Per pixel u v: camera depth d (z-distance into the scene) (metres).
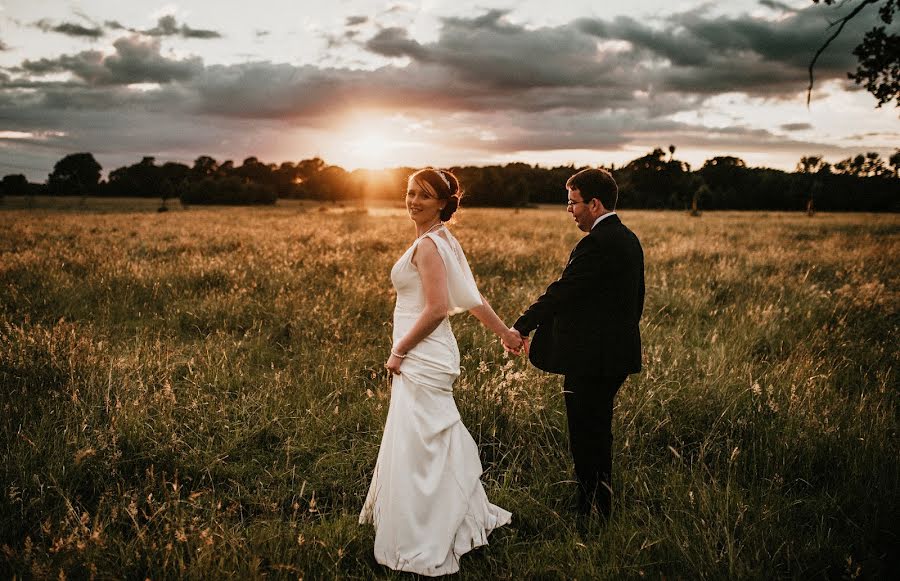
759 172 91.69
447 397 2.36
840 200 78.31
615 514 2.52
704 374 3.98
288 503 2.75
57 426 3.09
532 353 2.60
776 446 2.95
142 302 6.22
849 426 3.12
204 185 78.44
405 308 2.36
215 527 2.31
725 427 3.29
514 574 2.20
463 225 20.48
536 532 2.52
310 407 3.58
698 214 43.69
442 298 2.20
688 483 2.76
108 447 2.84
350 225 19.23
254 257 8.84
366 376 4.25
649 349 4.42
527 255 9.86
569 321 2.39
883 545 2.32
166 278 7.04
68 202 68.25
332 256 8.77
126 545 2.21
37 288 6.48
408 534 2.22
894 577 2.16
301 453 3.14
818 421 3.11
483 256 9.57
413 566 2.18
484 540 2.33
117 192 97.75
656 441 3.25
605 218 2.42
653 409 3.43
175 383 3.93
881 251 11.15
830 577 2.19
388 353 4.58
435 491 2.25
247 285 6.89
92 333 4.73
